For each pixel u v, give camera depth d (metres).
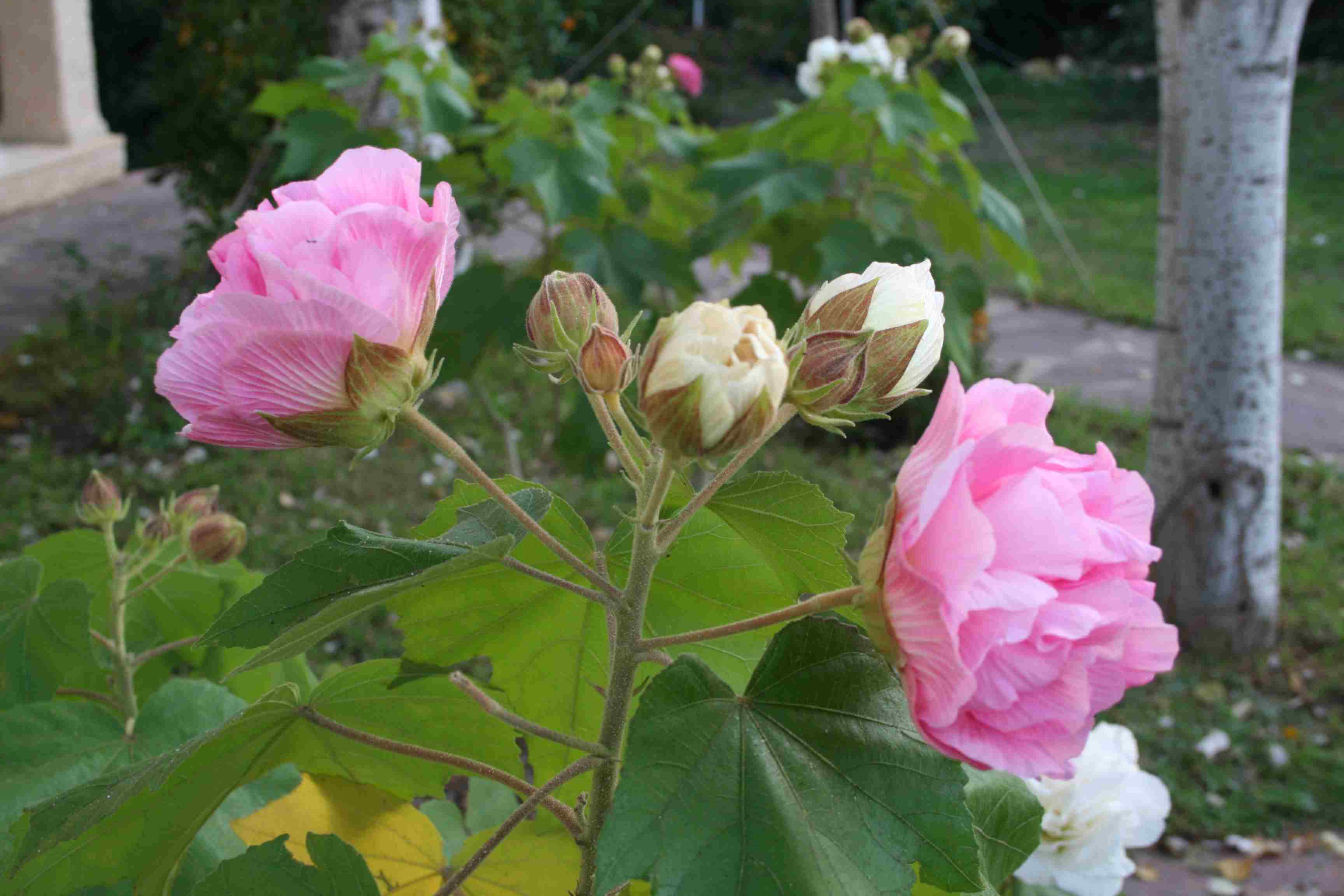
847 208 3.42
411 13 5.54
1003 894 1.41
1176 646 0.78
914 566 0.72
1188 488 4.72
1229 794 3.98
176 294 7.12
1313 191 13.16
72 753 1.21
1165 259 4.72
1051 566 0.72
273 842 0.94
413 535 1.08
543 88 3.61
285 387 0.81
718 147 3.81
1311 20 18.72
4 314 7.99
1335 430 7.41
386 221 0.80
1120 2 19.86
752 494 0.92
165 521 1.58
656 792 0.74
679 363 0.73
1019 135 16.38
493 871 1.16
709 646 1.09
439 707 1.11
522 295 3.21
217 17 6.70
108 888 1.12
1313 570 5.50
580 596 0.89
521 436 5.99
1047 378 8.05
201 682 1.31
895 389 0.91
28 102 13.58
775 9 19.36
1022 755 0.71
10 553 4.62
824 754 0.79
